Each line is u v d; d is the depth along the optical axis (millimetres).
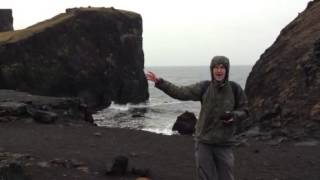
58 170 10375
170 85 7004
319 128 18281
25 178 9094
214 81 7062
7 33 76875
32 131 17000
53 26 74188
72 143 14664
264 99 26938
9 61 67500
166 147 14844
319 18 30656
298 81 24000
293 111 21000
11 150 12680
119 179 10008
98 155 12703
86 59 76875
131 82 84750
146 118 55812
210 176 7242
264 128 20719
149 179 10133
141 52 88625
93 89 77500
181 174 10906
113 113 66500
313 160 13141
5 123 18625
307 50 26562
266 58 31062
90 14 79875
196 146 7348
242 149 14852
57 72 72500
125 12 87062
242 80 168000
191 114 28250
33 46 70625
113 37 82062
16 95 27656
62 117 22547
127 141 15758
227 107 7043
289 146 15648
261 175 11242
